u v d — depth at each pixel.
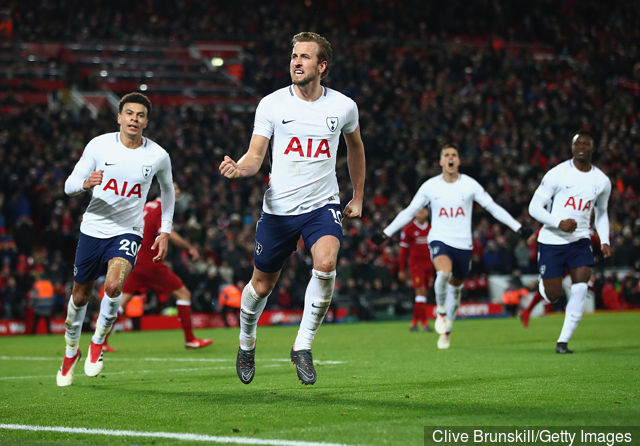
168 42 39.66
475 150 31.52
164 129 28.12
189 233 21.94
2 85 33.88
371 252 23.45
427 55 38.69
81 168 7.11
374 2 43.12
